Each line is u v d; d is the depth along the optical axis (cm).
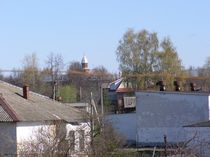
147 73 8125
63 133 2947
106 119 4172
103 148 2988
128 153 3259
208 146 2464
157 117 5891
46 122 3697
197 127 4500
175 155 1911
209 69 9950
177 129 5775
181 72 8106
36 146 2761
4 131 3788
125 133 6041
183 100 5753
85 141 3052
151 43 8181
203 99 5638
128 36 8206
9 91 4425
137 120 5975
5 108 3884
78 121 3972
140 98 5975
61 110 4338
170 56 8088
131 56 8206
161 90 6191
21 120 3762
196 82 9850
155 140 5856
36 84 8681
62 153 2736
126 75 7981
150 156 3600
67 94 8112
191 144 2203
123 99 6988
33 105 4216
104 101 7175
